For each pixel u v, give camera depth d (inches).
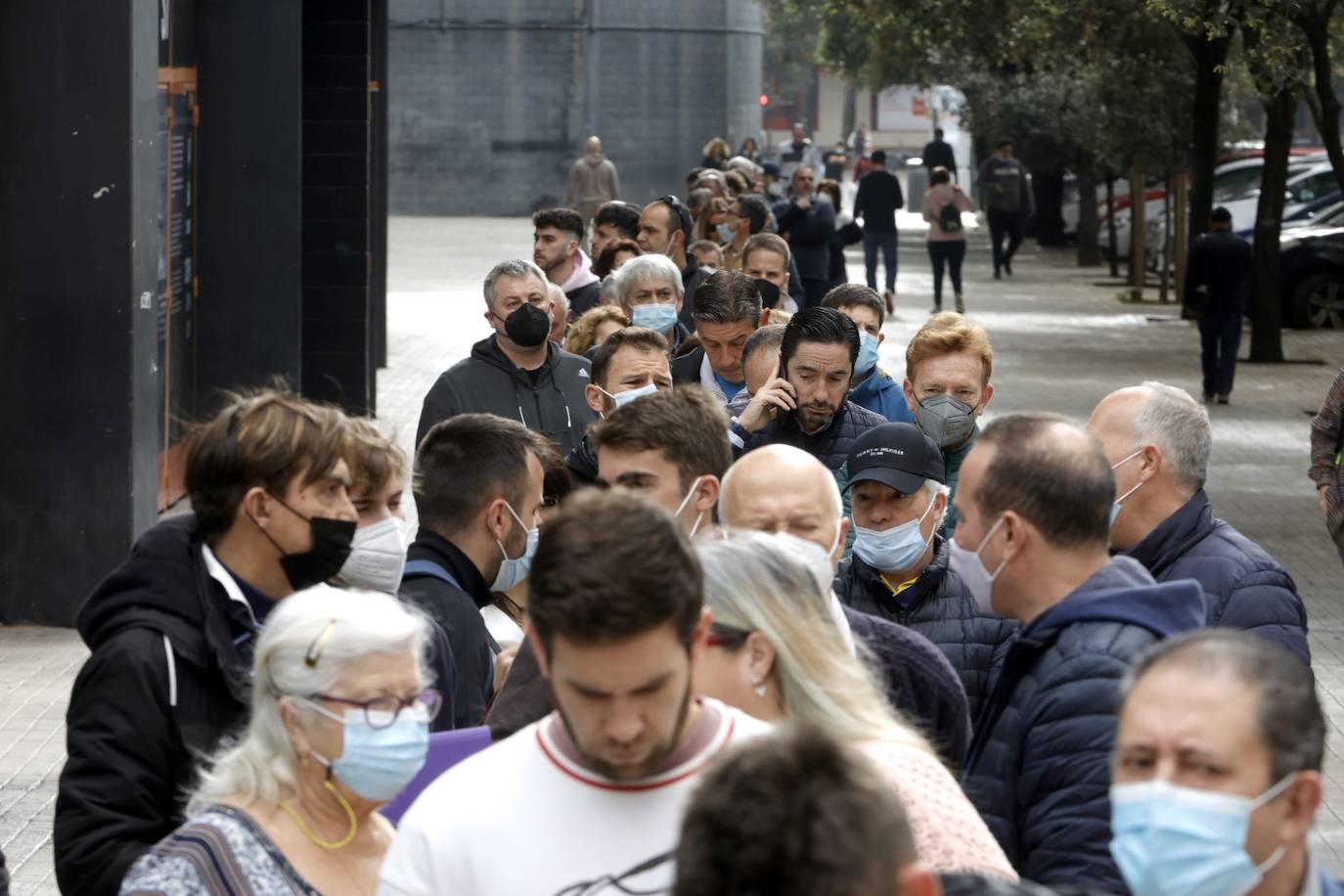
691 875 209.3
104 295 1015.6
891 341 2388.0
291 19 1408.7
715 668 336.8
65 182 1013.8
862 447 517.7
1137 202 3105.3
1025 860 359.6
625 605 276.7
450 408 820.6
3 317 1018.1
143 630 378.9
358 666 336.2
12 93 1013.2
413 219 4532.5
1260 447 1674.5
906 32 2667.3
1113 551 498.6
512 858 298.0
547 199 4640.8
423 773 383.9
